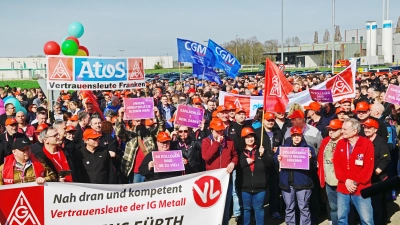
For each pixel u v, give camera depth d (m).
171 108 13.82
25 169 6.09
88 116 8.79
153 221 6.62
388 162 7.23
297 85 18.11
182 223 6.78
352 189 6.53
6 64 86.75
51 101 13.47
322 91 10.56
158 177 7.09
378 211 7.66
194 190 6.81
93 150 7.01
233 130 8.98
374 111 8.54
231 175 7.54
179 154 7.00
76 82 8.74
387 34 81.94
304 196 7.40
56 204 6.13
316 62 96.69
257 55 92.62
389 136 8.92
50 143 6.50
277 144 8.50
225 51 15.80
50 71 8.63
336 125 7.08
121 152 8.50
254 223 8.42
